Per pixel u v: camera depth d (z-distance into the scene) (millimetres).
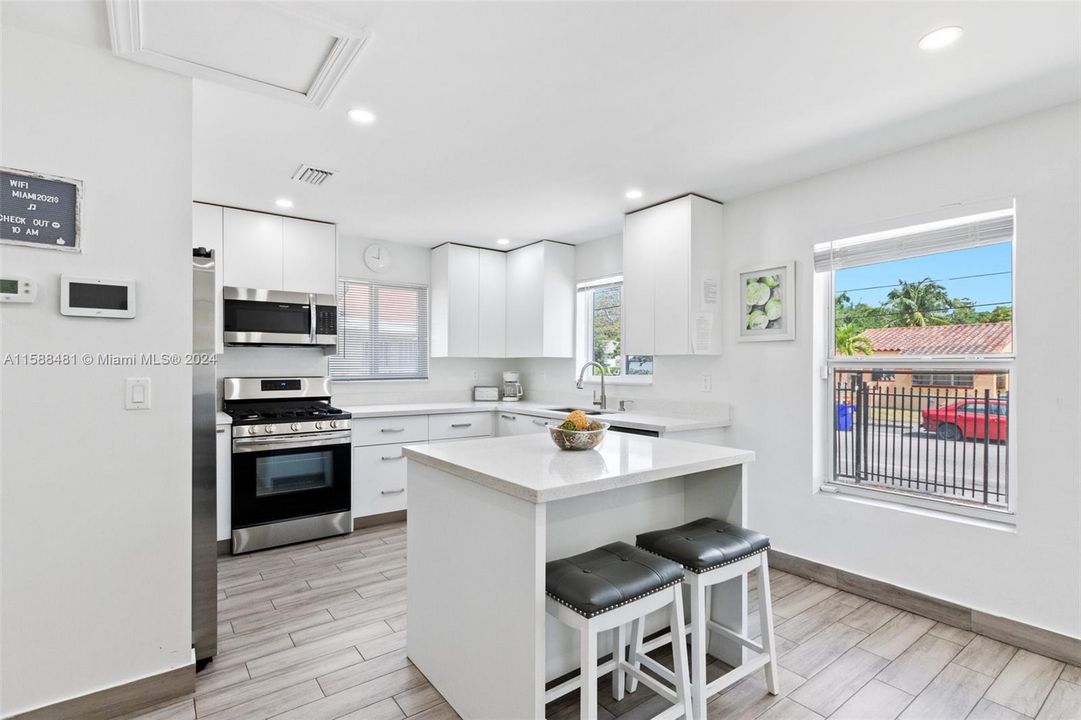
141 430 1909
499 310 5156
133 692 1879
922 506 2764
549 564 1725
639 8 1662
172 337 1961
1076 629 2207
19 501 1714
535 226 4301
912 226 2762
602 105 2299
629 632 2328
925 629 2510
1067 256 2256
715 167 3016
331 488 3812
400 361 4984
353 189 3381
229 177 3154
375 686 2053
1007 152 2430
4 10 1623
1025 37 1807
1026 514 2352
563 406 4727
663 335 3629
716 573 1833
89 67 1823
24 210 1715
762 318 3406
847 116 2402
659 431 3307
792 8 1665
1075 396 2230
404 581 3043
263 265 3852
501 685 1694
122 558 1875
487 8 1656
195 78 2012
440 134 2576
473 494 1853
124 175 1875
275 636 2416
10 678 1702
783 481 3279
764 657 1996
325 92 2135
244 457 3477
